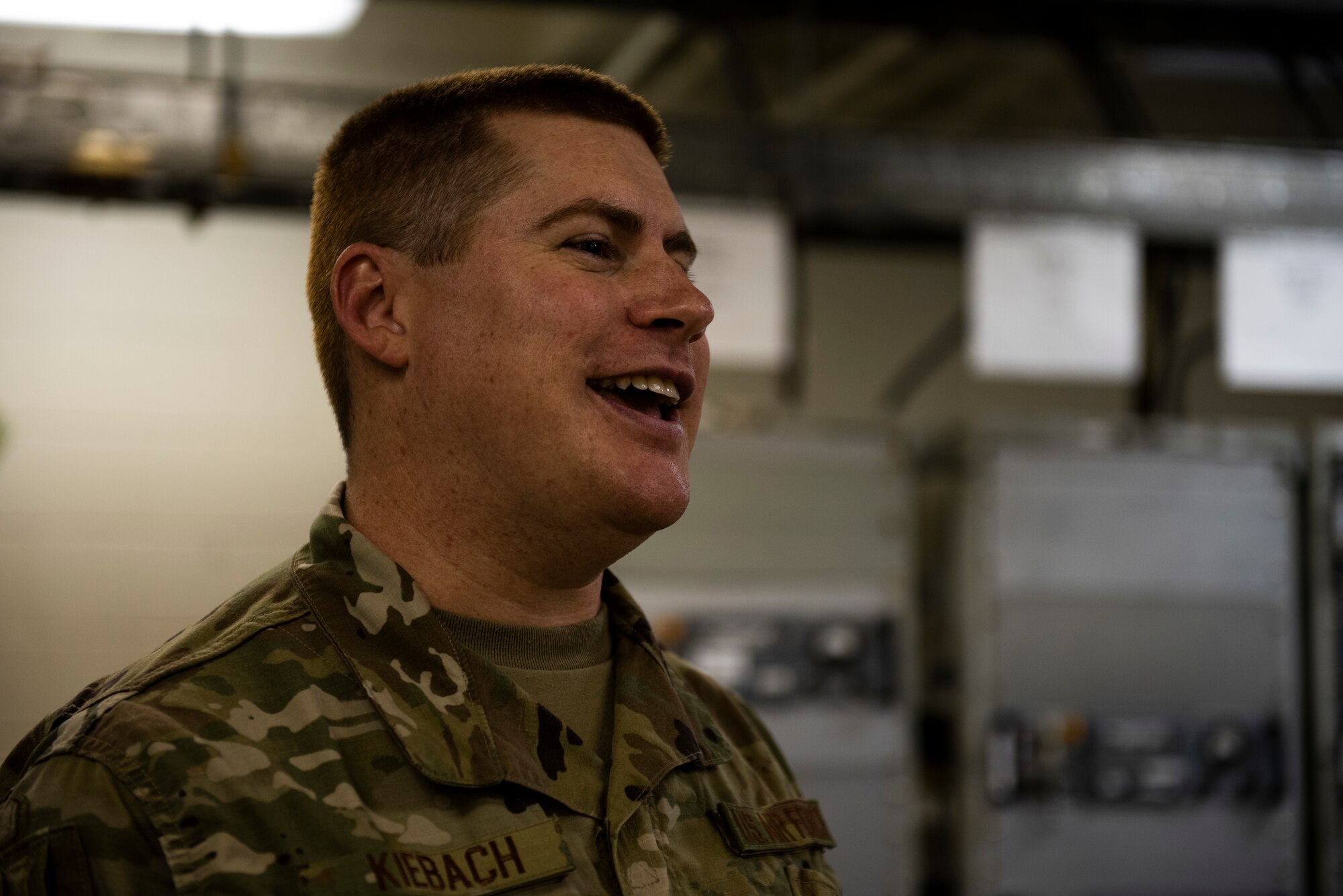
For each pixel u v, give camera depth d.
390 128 0.96
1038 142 3.04
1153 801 2.94
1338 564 3.00
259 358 3.02
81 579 2.84
